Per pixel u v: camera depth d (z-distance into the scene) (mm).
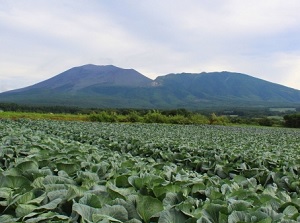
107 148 12562
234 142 18250
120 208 3549
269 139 24094
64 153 7969
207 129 38656
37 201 3867
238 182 6250
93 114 50156
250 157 10820
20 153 8258
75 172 6152
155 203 3721
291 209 4078
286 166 9336
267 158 10539
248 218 3518
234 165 9156
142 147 12789
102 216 3289
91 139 15531
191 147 12898
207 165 9516
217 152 11992
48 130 20172
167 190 4789
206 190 4926
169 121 53312
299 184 6555
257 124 66500
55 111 75312
